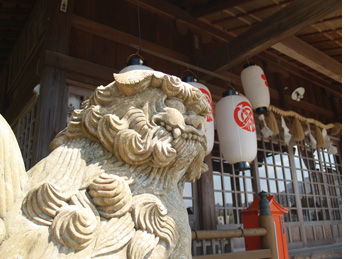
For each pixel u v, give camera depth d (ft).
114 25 12.28
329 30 14.07
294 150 18.86
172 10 13.97
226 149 9.78
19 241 2.67
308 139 19.67
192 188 12.97
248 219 9.07
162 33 13.82
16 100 13.33
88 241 2.88
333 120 21.62
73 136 3.91
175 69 13.69
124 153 3.54
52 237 2.79
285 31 10.75
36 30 12.15
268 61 18.31
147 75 3.89
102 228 3.03
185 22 14.35
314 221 17.49
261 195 8.86
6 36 16.31
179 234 3.48
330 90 21.63
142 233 3.17
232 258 7.34
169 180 3.85
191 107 4.29
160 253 3.18
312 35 14.57
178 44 14.25
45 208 2.92
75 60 10.27
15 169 3.10
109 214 3.14
